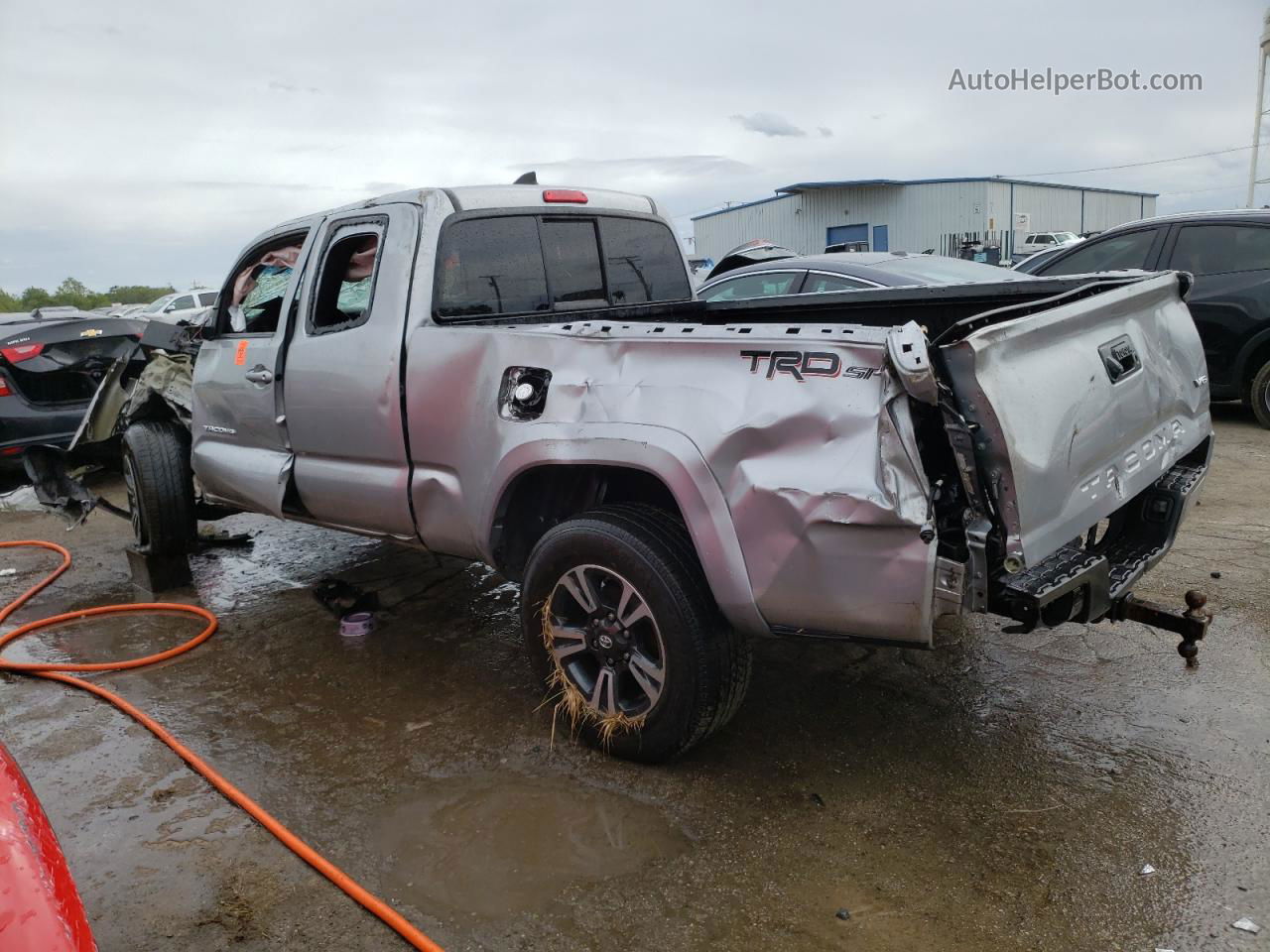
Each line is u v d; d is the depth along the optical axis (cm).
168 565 499
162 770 311
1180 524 312
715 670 274
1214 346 738
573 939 223
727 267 923
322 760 313
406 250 345
